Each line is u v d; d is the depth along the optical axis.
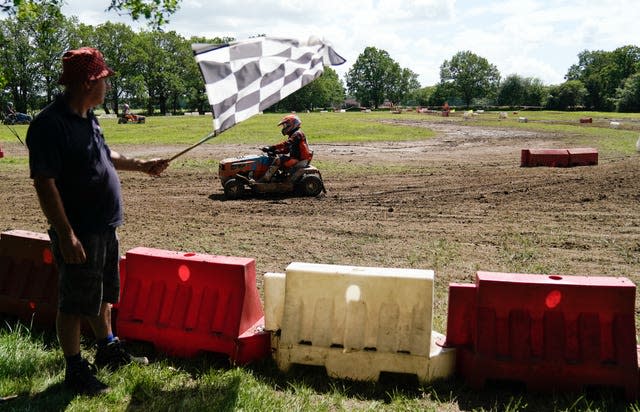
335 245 8.21
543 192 12.43
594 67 138.38
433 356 3.98
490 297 3.94
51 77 79.81
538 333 3.88
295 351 4.12
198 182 14.66
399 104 159.12
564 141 28.16
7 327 4.91
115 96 101.06
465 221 9.77
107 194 3.75
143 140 29.22
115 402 3.67
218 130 3.76
